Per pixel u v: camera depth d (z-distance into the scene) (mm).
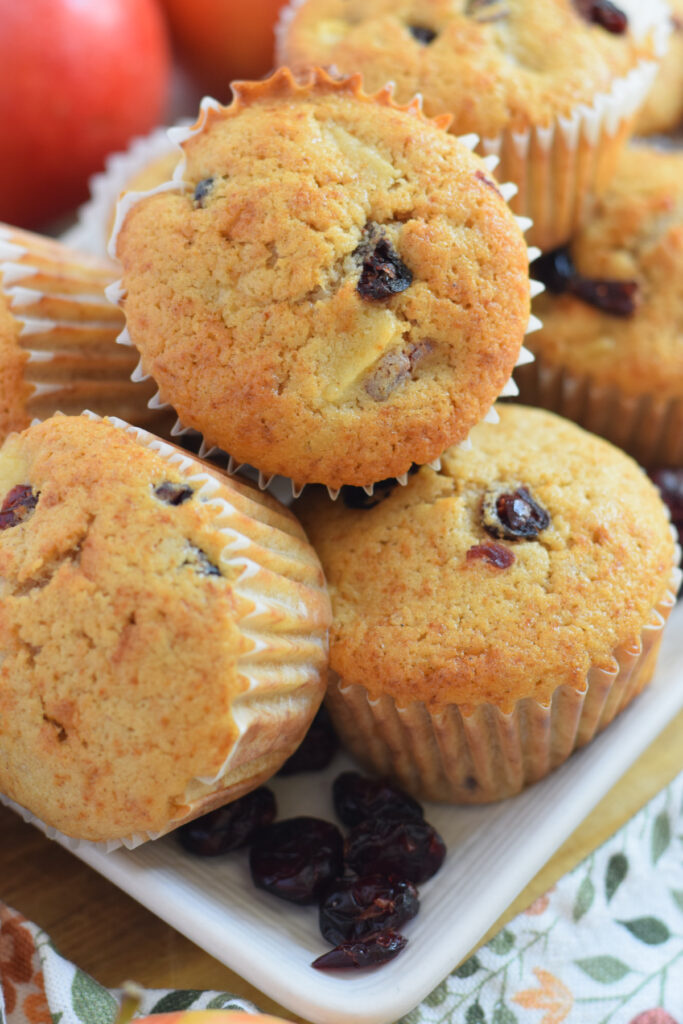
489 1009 341
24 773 326
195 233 338
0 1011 325
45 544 324
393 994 326
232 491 334
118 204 352
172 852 350
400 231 336
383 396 335
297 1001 325
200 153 344
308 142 339
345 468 337
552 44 382
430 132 345
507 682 339
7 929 340
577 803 349
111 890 357
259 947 332
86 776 321
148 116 486
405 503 356
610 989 344
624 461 370
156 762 319
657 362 399
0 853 362
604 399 407
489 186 344
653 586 350
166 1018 320
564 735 352
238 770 337
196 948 350
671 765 377
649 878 358
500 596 344
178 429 348
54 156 469
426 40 383
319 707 356
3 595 326
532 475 358
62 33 451
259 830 355
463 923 334
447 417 337
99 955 349
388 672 342
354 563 353
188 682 317
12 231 382
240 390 333
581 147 386
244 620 322
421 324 335
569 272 406
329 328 332
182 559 321
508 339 340
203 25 486
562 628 341
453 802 365
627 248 406
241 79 502
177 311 337
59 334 363
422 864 348
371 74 376
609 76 383
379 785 360
